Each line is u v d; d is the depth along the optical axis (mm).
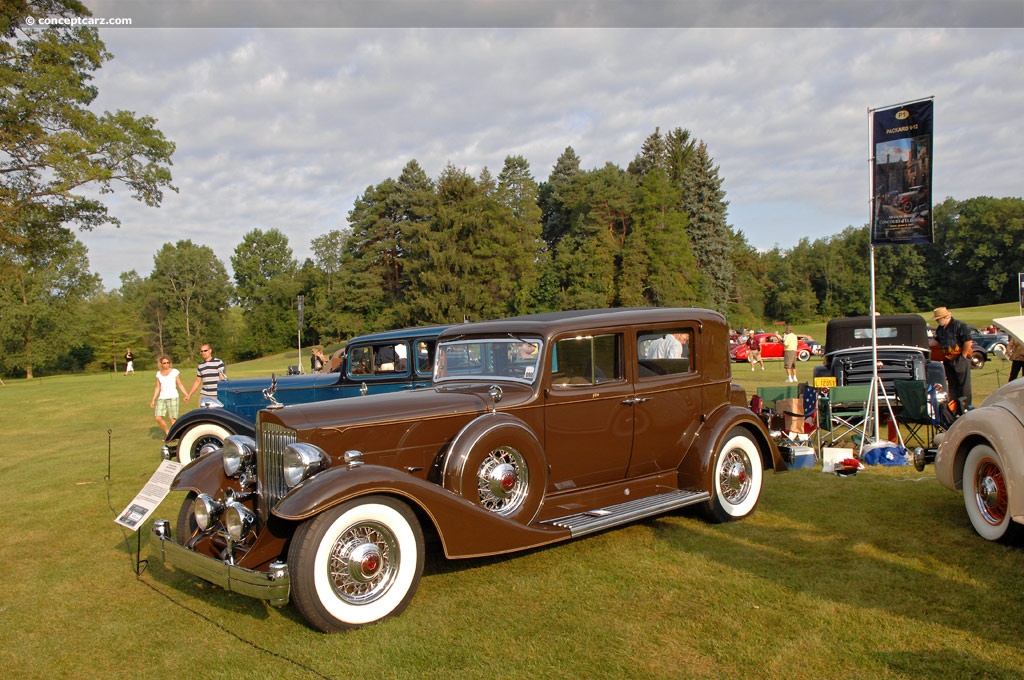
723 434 5652
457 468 4352
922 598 3984
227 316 88812
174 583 4805
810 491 6582
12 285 63406
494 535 4246
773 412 8617
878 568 4488
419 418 4570
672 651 3484
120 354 73250
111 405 20906
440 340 5734
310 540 3701
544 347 4938
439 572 4750
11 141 19859
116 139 21719
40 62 20328
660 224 62344
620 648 3531
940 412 7926
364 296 69312
